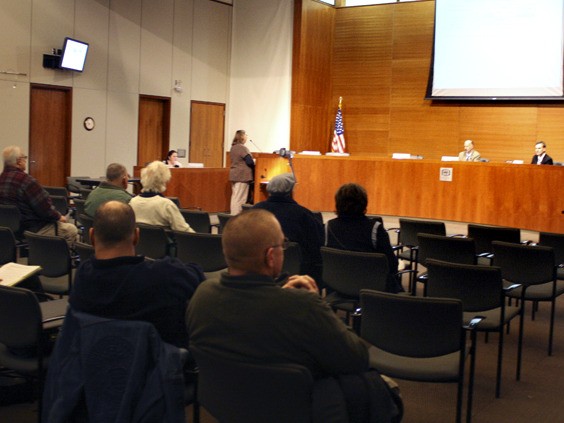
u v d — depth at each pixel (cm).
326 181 1200
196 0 1392
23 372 298
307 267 467
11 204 606
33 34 1112
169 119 1362
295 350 210
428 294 409
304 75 1402
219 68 1459
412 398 406
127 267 243
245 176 1170
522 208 1051
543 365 472
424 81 1373
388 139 1417
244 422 217
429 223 638
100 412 227
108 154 1252
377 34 1421
